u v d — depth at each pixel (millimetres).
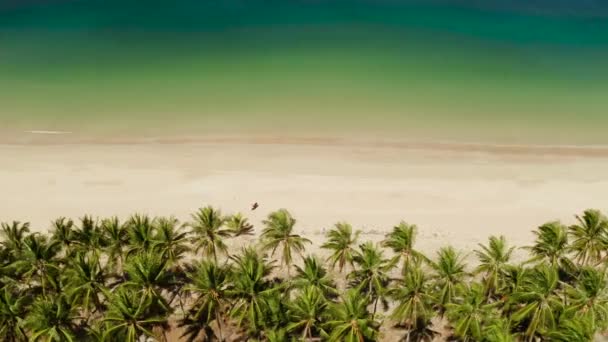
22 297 42156
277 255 55719
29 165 72875
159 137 80625
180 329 47375
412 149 76875
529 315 40438
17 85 98625
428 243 57688
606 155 75500
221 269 43281
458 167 72375
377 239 57969
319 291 41281
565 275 50625
